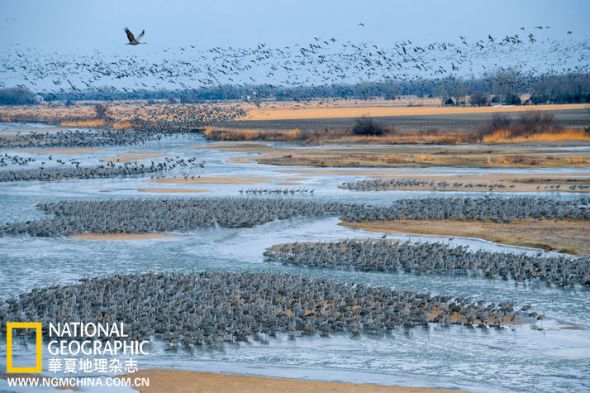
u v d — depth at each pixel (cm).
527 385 3266
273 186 8962
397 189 8600
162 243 5928
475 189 8519
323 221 6769
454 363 3497
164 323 3906
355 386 3225
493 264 4978
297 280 4609
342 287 4469
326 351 3638
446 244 5672
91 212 7031
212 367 3438
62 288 4500
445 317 4009
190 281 4628
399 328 3956
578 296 4497
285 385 3234
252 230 6412
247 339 3791
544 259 5166
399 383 3272
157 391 3186
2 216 7088
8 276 4934
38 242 5972
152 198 8131
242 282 4575
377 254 5262
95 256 5497
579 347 3703
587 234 6041
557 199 7806
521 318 4106
